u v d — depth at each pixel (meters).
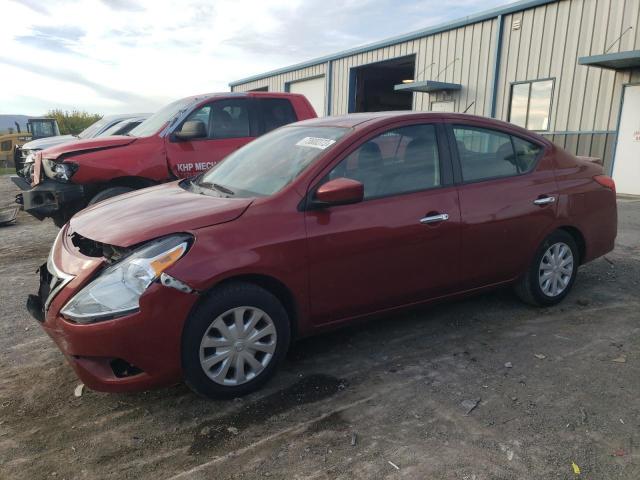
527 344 3.70
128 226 2.96
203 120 6.91
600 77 11.80
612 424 2.72
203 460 2.51
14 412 2.95
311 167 3.27
